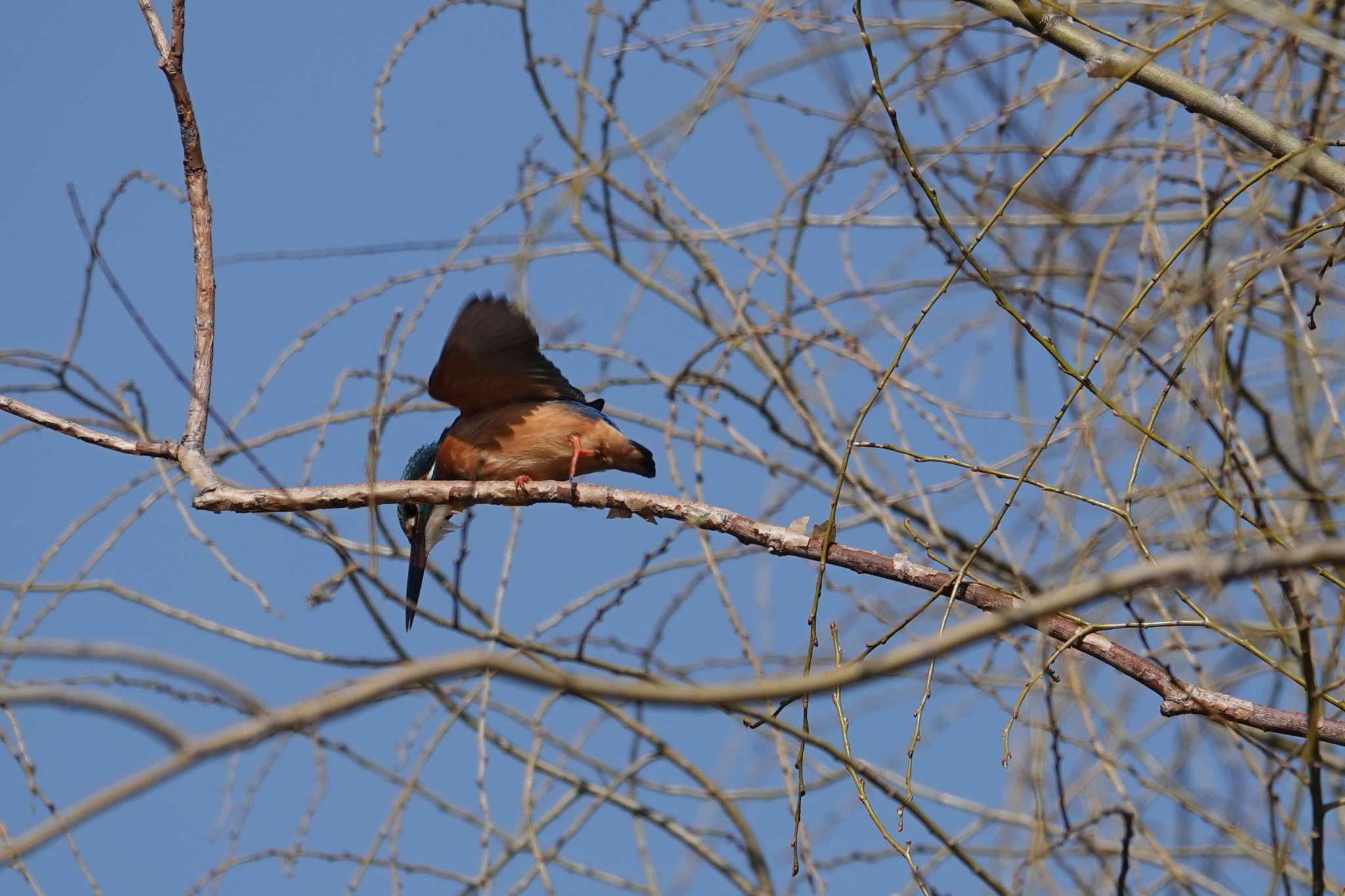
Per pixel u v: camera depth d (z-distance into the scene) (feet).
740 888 34.37
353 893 28.22
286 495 25.79
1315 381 33.55
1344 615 22.65
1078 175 34.88
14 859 15.28
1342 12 28.30
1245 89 31.60
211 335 31.09
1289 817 24.40
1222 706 25.76
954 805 34.50
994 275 35.63
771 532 28.94
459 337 33.19
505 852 32.35
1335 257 28.55
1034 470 33.22
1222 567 16.29
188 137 31.32
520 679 16.58
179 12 31.22
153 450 30.35
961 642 16.84
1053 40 29.66
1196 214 34.27
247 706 17.24
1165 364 31.58
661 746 34.22
